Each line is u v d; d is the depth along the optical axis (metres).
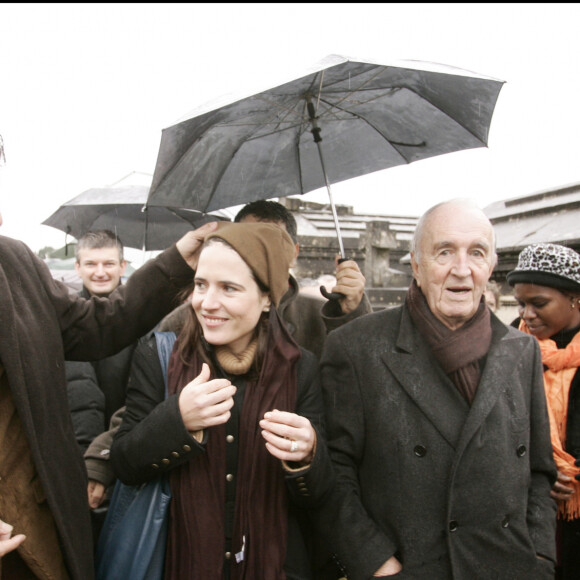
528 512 1.60
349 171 2.27
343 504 1.53
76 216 3.71
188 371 1.53
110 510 1.57
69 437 1.51
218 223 1.67
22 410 1.32
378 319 1.72
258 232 1.49
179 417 1.37
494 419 1.52
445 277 1.51
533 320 2.18
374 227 8.69
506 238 3.85
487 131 1.88
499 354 1.57
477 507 1.47
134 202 3.31
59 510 1.40
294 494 1.45
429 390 1.53
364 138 2.21
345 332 1.71
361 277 2.09
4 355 1.31
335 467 1.59
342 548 1.50
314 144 2.20
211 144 1.82
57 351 1.50
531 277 2.11
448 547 1.44
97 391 2.37
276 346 1.56
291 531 1.53
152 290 1.70
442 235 1.51
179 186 1.80
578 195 3.55
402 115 2.04
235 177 2.06
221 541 1.42
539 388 1.66
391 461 1.53
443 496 1.48
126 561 1.45
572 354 2.02
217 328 1.46
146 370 1.59
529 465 1.61
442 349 1.54
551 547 1.55
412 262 1.67
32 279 1.51
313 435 1.41
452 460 1.48
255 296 1.48
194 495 1.44
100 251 2.94
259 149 2.06
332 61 1.43
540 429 1.65
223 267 1.44
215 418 1.37
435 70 1.53
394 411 1.54
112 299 1.71
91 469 1.90
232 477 1.48
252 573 1.41
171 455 1.39
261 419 1.48
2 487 1.34
